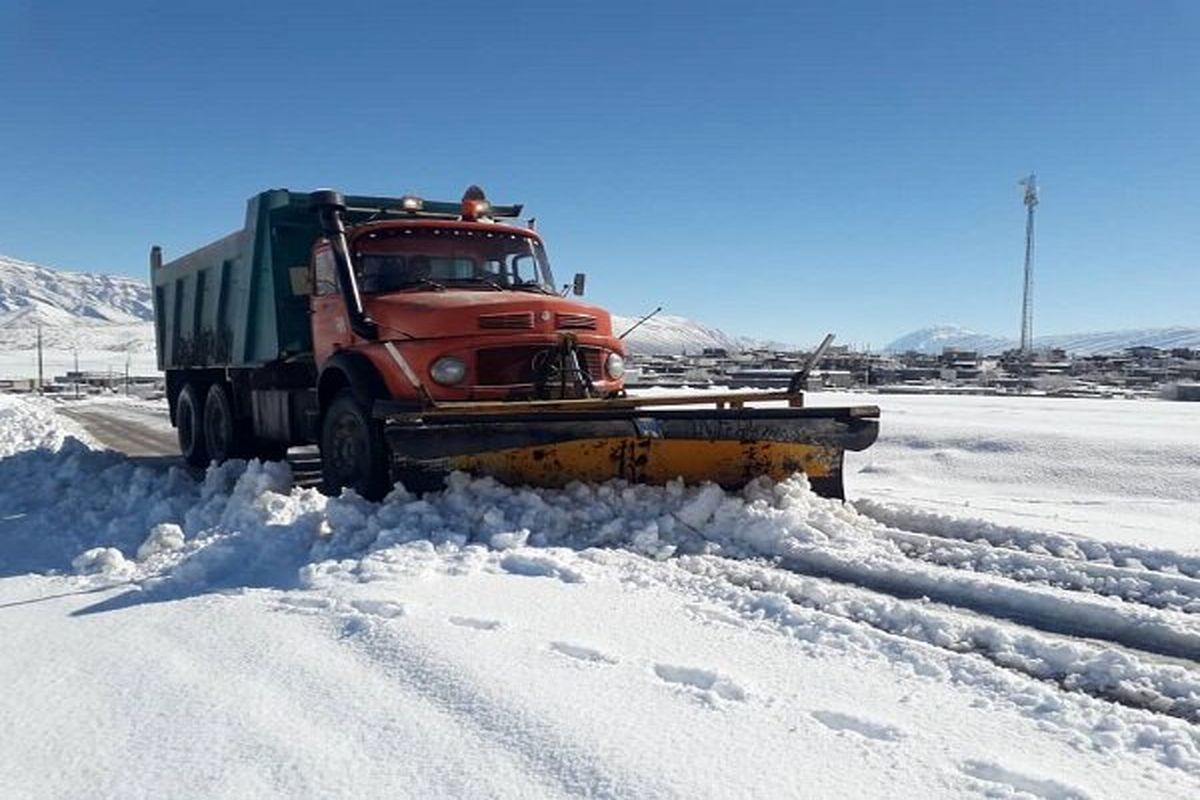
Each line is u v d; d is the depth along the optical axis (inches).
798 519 238.4
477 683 131.6
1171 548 227.0
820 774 106.4
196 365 461.4
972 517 267.7
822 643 155.9
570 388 277.9
